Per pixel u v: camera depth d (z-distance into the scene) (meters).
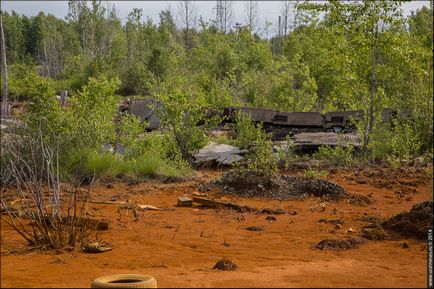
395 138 22.83
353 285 7.43
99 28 77.94
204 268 8.59
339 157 21.89
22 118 20.55
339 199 15.27
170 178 18.91
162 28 80.12
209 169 21.88
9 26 95.69
